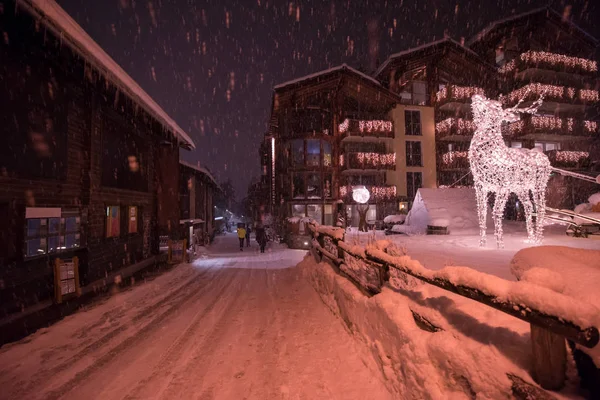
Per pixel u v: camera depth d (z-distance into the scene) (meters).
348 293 4.48
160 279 9.58
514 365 1.76
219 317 5.78
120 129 10.23
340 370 3.51
